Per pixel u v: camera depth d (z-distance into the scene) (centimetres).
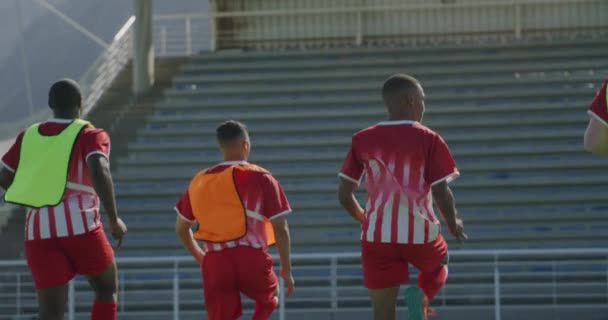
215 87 2775
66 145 861
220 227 891
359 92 2680
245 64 2884
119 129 2603
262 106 2650
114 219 855
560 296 1805
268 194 895
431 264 800
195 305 1983
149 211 2275
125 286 2047
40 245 860
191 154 2475
